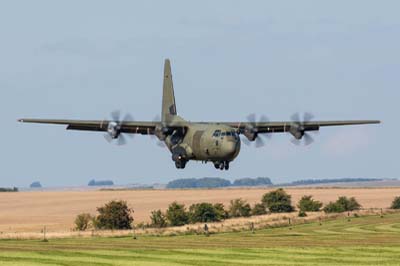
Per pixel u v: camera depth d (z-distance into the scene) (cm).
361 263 18725
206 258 19450
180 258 19388
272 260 19125
